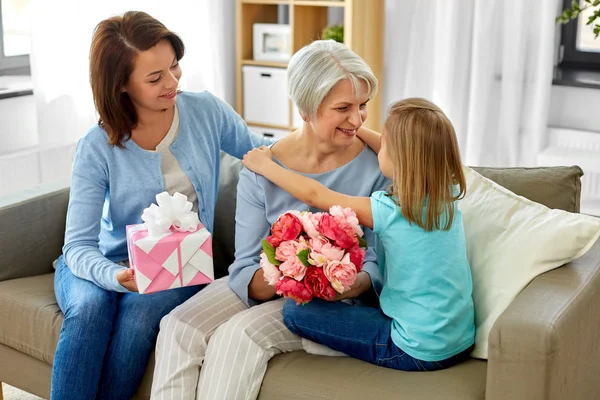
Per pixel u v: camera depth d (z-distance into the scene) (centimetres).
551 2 348
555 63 396
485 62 365
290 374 182
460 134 385
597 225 183
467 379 175
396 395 169
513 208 196
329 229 177
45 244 240
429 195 179
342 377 178
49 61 344
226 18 434
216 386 184
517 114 366
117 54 200
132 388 200
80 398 194
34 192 243
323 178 210
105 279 198
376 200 188
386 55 412
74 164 214
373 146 214
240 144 237
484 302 187
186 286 212
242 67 431
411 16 398
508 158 375
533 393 158
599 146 363
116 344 199
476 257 194
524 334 157
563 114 377
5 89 349
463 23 371
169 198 194
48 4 338
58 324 208
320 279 175
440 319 179
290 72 199
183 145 218
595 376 188
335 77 190
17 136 359
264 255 183
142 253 188
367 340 184
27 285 227
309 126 208
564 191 207
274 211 207
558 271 184
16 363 222
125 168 213
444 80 378
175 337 193
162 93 205
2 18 370
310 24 420
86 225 209
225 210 239
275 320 192
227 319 199
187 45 404
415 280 181
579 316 169
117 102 204
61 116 354
